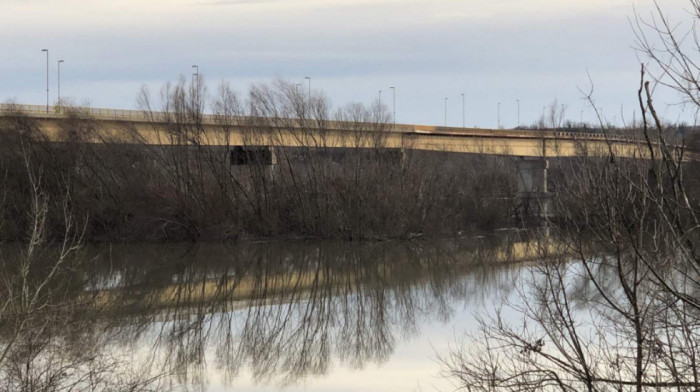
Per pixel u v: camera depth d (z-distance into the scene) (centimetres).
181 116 6794
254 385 2472
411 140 7775
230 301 4088
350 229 6738
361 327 3334
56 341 1830
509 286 4022
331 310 3769
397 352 2814
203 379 2534
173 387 2417
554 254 1124
